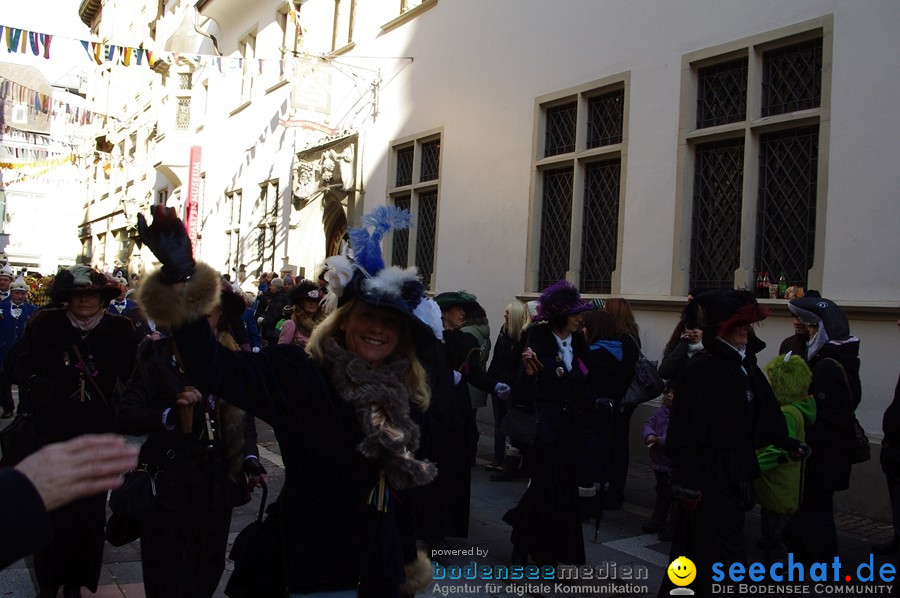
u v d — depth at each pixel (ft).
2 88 61.62
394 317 7.80
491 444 29.96
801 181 23.26
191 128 70.18
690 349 18.85
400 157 41.75
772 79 24.23
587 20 30.12
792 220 23.43
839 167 21.84
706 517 11.87
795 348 18.17
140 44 89.71
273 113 55.67
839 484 14.84
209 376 6.52
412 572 8.32
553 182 31.76
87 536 12.25
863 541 18.24
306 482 7.44
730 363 12.16
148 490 10.33
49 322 12.76
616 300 20.74
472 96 35.94
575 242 29.99
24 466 4.29
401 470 7.39
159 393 10.58
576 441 15.05
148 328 21.43
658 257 26.63
